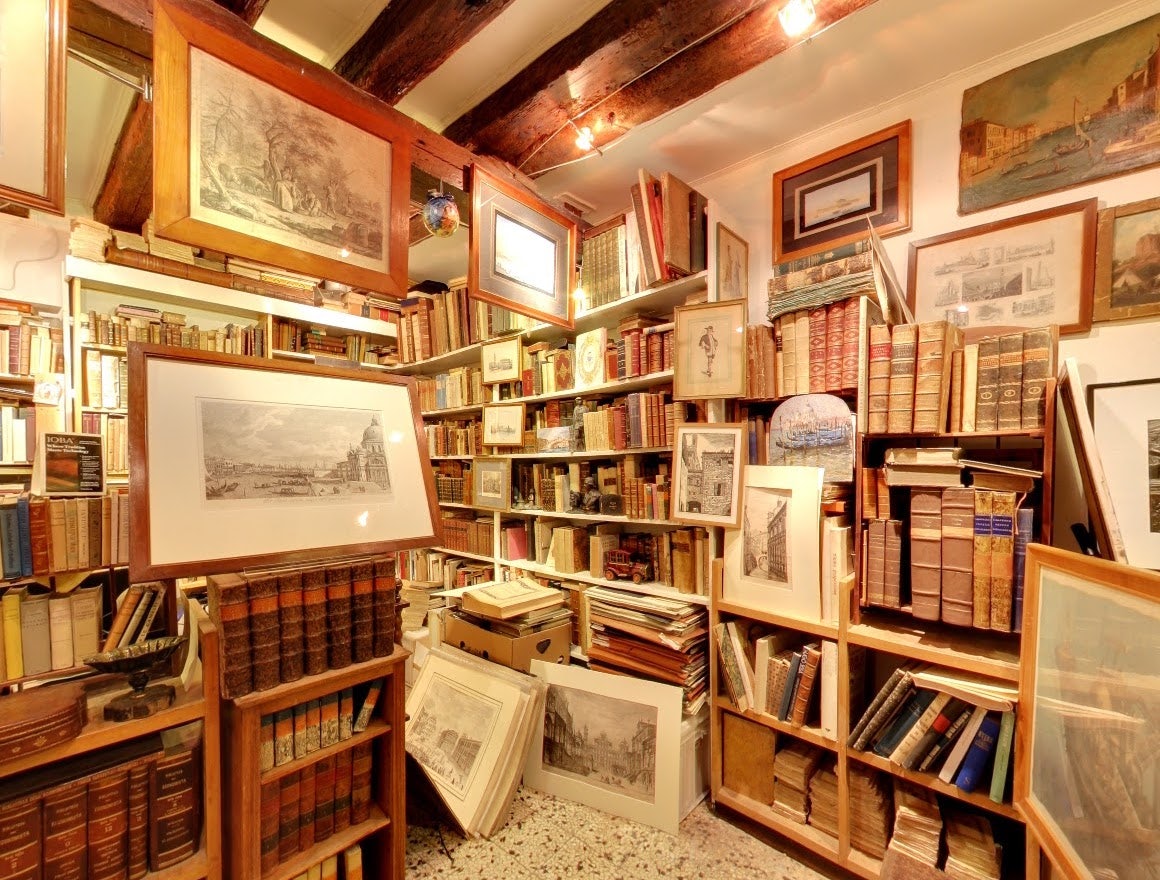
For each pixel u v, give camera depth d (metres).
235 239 1.37
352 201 1.62
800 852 1.79
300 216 1.50
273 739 1.24
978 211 1.86
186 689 1.20
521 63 2.03
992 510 1.44
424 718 2.19
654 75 1.92
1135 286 1.57
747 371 2.01
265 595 1.21
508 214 2.16
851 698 1.75
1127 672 0.88
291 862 1.27
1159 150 1.54
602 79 1.92
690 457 2.16
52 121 1.20
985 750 1.39
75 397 2.73
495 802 1.89
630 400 2.48
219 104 1.34
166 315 3.09
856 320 1.77
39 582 1.90
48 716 0.97
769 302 2.05
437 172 2.18
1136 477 1.49
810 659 1.76
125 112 2.48
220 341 3.15
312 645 1.28
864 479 1.70
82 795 1.02
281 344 3.45
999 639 1.60
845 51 1.79
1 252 2.51
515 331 3.15
